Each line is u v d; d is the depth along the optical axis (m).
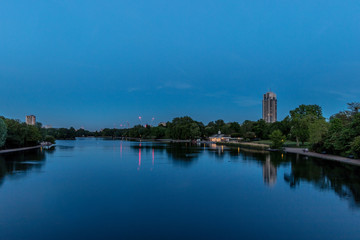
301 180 31.27
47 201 22.62
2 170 40.09
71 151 81.44
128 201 22.69
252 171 38.59
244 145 101.44
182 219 18.16
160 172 38.12
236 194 24.91
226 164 46.91
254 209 20.31
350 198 23.23
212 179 32.44
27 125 101.44
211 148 95.56
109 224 17.20
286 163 47.50
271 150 79.06
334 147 59.47
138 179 32.69
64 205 21.50
